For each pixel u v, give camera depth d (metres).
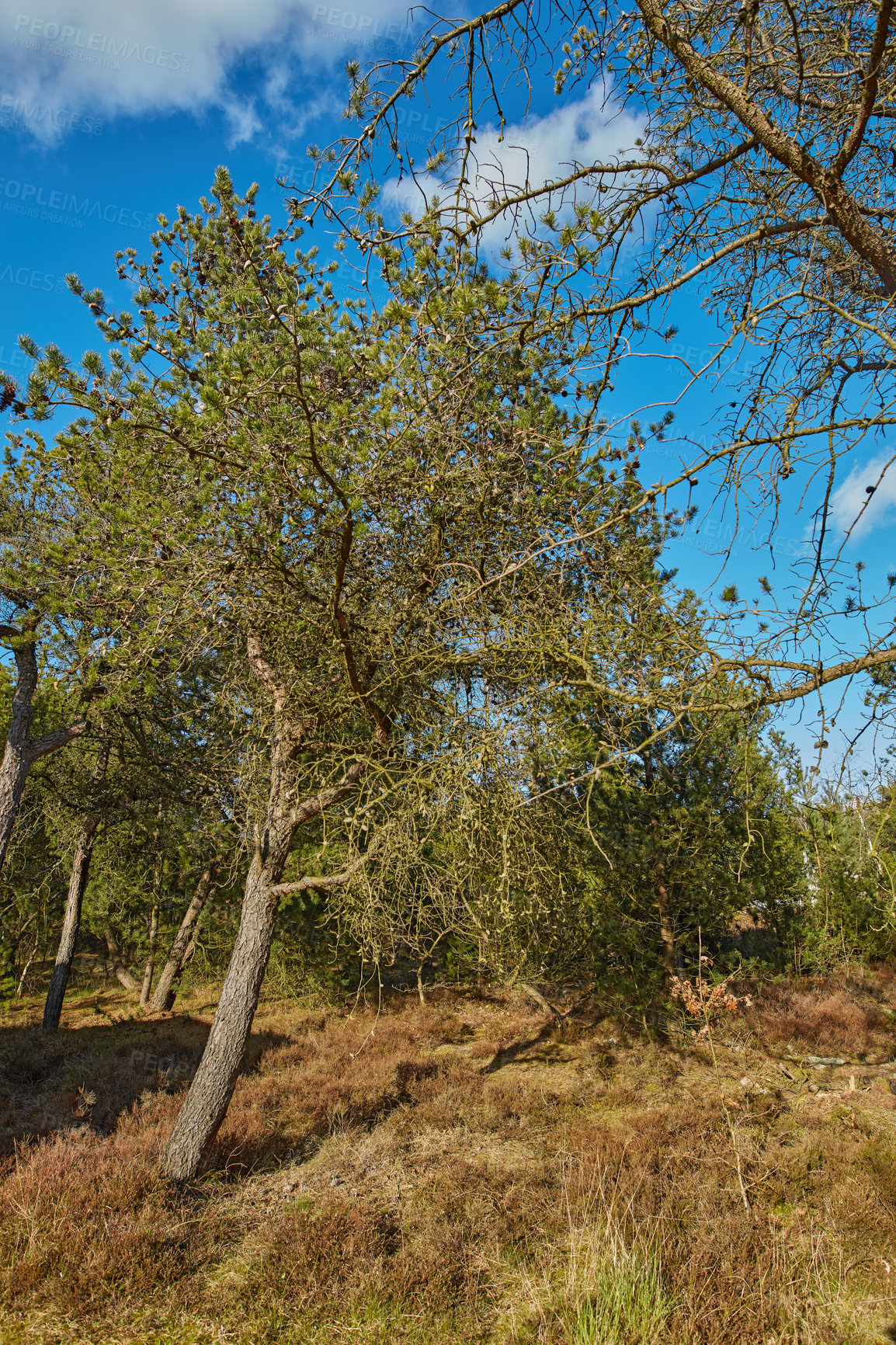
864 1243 5.05
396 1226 5.34
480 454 4.37
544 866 5.73
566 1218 5.27
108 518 5.53
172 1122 7.31
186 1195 5.71
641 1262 4.50
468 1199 5.68
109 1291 4.45
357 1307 4.35
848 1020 10.94
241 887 14.27
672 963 9.76
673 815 9.23
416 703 5.43
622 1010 10.34
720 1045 9.87
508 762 5.00
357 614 5.50
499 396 4.85
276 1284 4.57
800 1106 7.90
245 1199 5.83
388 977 15.99
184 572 4.68
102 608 5.66
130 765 11.55
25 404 4.46
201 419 3.72
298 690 5.99
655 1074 9.02
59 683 6.84
